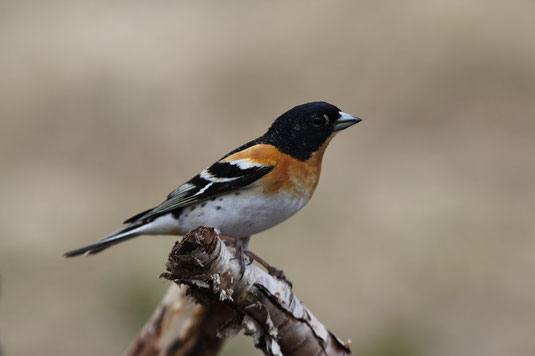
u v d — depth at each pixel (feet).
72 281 37.52
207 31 64.08
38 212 44.37
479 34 59.00
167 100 55.83
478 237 40.78
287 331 16.01
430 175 46.80
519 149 49.14
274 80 56.80
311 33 61.11
